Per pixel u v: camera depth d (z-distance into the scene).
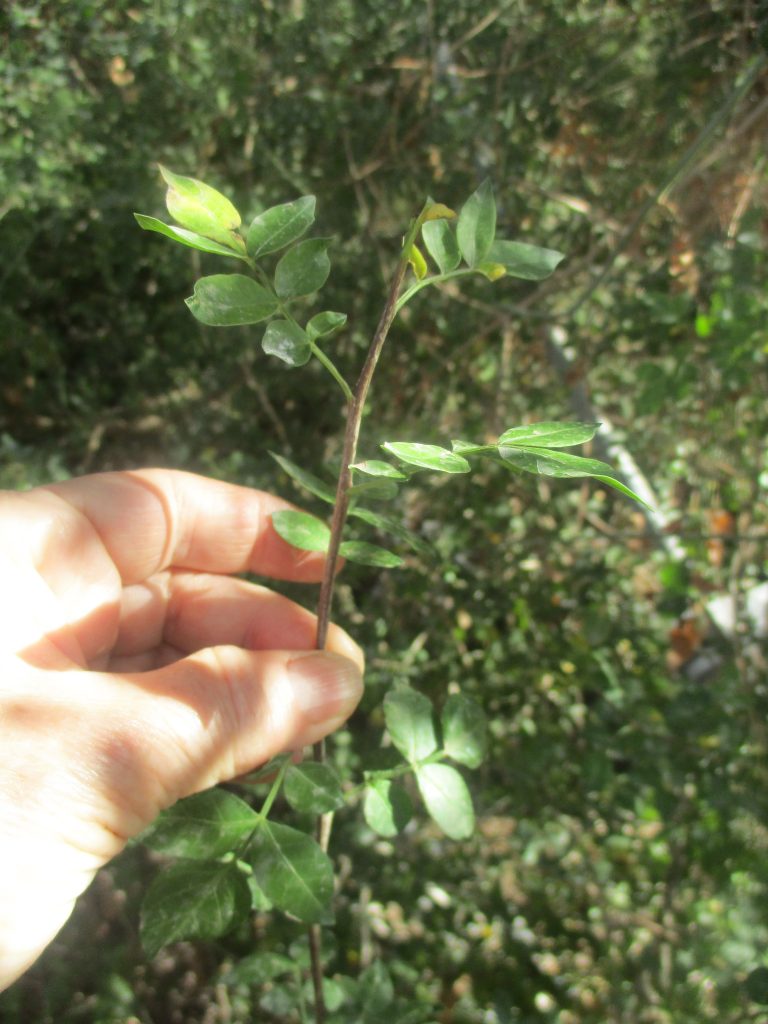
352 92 0.43
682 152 0.40
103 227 0.44
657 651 0.38
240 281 0.14
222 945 0.39
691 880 0.37
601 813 0.36
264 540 0.25
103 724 0.16
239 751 0.17
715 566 0.38
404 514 0.40
